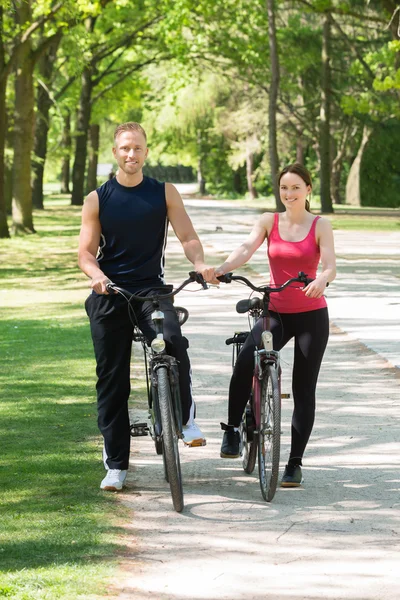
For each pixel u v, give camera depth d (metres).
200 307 17.70
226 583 5.34
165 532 6.20
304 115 68.25
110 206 6.99
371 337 14.09
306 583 5.36
